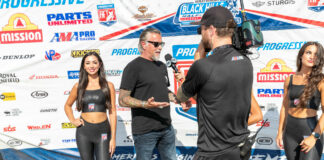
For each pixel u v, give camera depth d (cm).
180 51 311
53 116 342
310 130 223
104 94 256
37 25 324
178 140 330
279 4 283
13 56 332
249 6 290
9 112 345
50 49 328
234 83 135
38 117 344
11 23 326
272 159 312
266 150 312
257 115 159
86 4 316
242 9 157
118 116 334
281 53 291
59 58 329
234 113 140
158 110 244
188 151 330
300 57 229
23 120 346
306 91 219
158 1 306
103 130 258
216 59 136
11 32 328
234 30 144
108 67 325
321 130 212
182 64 313
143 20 311
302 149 220
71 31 322
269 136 309
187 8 301
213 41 144
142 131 244
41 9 321
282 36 288
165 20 308
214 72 133
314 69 219
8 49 331
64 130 344
